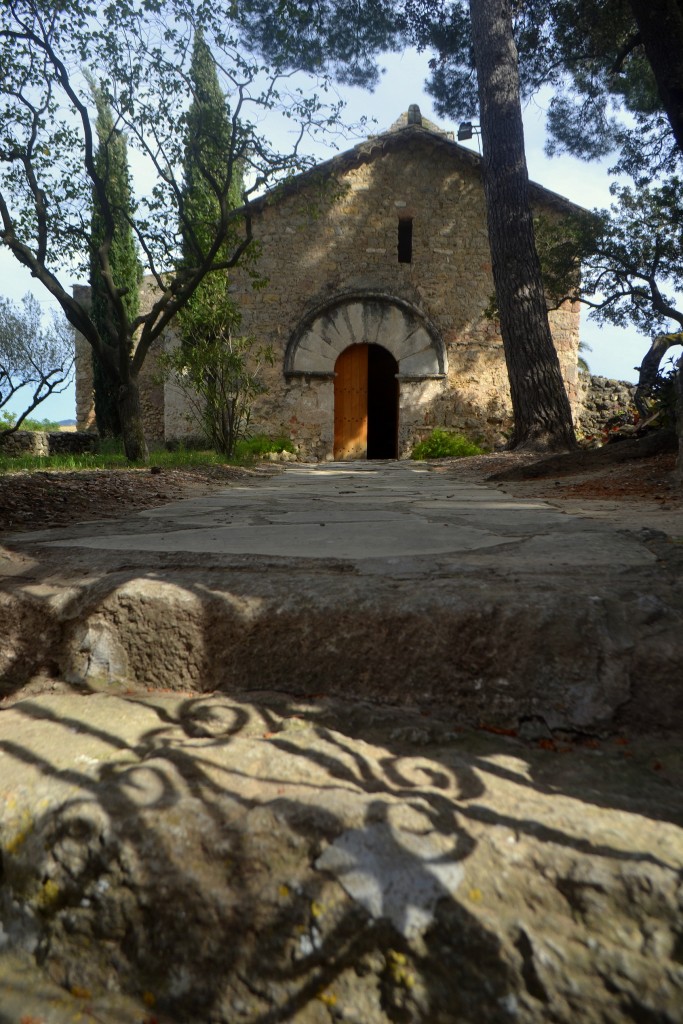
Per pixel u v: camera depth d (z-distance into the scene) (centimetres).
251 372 1521
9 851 125
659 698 153
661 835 115
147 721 162
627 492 527
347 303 1530
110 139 876
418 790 129
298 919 109
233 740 147
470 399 1557
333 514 392
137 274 1703
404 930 106
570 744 148
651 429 1036
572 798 127
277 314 1534
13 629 192
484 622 166
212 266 898
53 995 113
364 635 171
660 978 100
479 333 1560
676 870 107
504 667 161
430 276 1551
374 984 105
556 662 159
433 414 1549
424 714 160
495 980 102
